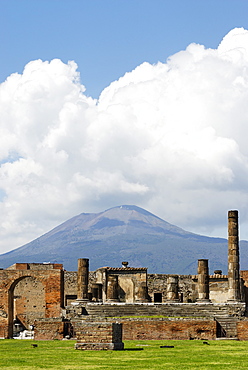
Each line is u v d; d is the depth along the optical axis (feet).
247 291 280.92
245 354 140.46
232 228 248.73
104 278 291.79
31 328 291.99
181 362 123.03
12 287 234.99
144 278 294.25
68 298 300.40
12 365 119.55
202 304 229.66
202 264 258.37
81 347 150.41
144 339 196.65
